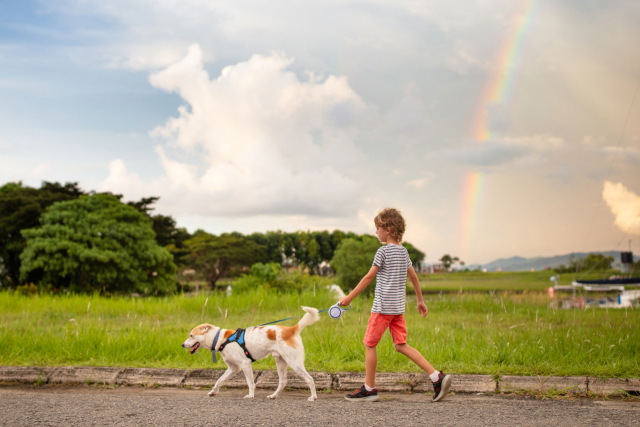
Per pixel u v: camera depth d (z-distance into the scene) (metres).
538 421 3.43
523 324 7.96
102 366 5.22
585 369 4.79
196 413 3.73
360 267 38.12
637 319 9.01
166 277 32.75
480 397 4.32
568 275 71.25
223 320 9.30
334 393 4.59
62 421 3.51
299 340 4.40
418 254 109.06
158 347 5.88
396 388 4.61
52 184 40.81
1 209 33.72
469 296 13.41
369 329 4.25
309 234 117.31
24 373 5.09
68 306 11.80
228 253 70.00
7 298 13.15
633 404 4.00
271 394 4.55
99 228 28.86
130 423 3.45
